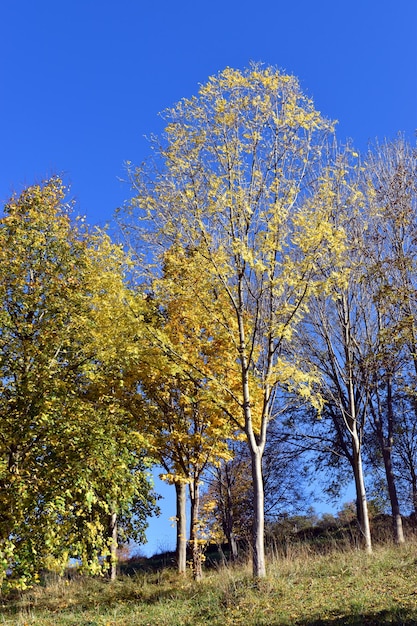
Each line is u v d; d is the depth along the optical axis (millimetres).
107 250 12672
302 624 7941
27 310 11773
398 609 7902
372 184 15547
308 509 22625
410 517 22953
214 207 11578
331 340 17797
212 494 22094
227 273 12109
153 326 13039
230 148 12008
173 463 14461
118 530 12883
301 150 12219
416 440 21797
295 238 11508
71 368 11914
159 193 12117
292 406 19469
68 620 10430
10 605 13031
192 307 12555
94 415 11156
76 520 10328
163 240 12383
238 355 12875
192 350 13125
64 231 12945
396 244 16109
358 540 15977
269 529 24000
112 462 10539
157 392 13586
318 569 11703
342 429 19469
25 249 12227
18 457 10562
